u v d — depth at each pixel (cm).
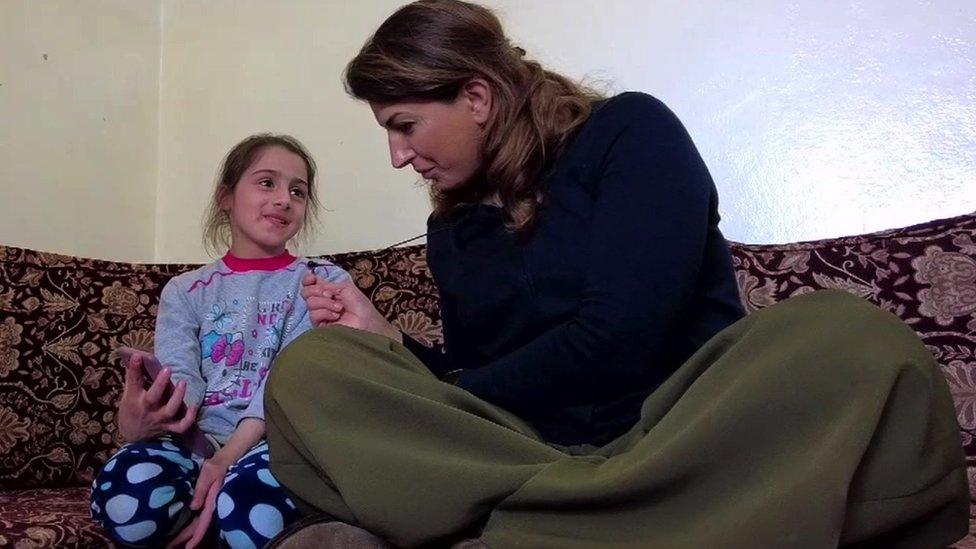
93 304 144
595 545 64
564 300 91
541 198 95
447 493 67
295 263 139
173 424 102
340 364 79
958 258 128
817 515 58
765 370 65
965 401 120
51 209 177
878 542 68
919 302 127
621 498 64
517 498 66
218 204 148
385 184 182
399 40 95
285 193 139
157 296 150
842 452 60
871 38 158
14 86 171
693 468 63
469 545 68
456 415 72
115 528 97
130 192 195
